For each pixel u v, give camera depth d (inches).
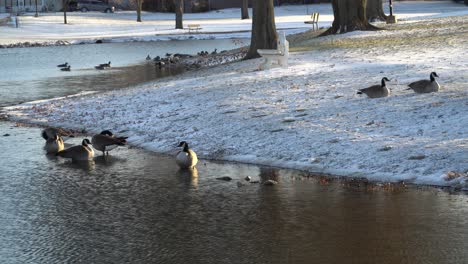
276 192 560.4
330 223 485.1
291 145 669.9
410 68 963.3
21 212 537.3
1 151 746.2
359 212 503.2
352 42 1401.3
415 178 561.3
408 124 680.4
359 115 731.4
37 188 601.6
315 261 423.5
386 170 581.9
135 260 436.5
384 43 1317.7
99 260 438.9
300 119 744.3
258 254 437.4
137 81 1300.4
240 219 502.3
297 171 614.2
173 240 467.5
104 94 1065.5
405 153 602.5
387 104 759.1
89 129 847.1
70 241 473.4
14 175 645.9
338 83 906.1
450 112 700.0
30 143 784.9
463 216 484.7
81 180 624.1
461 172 551.5
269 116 770.2
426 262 415.5
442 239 448.1
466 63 968.3
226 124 765.3
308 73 1013.2
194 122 797.2
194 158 649.6
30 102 1071.6
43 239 478.3
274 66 1112.8
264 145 683.4
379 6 2026.3
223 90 944.3
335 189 558.9
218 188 580.1
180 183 601.0
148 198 562.3
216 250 446.9
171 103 912.3
